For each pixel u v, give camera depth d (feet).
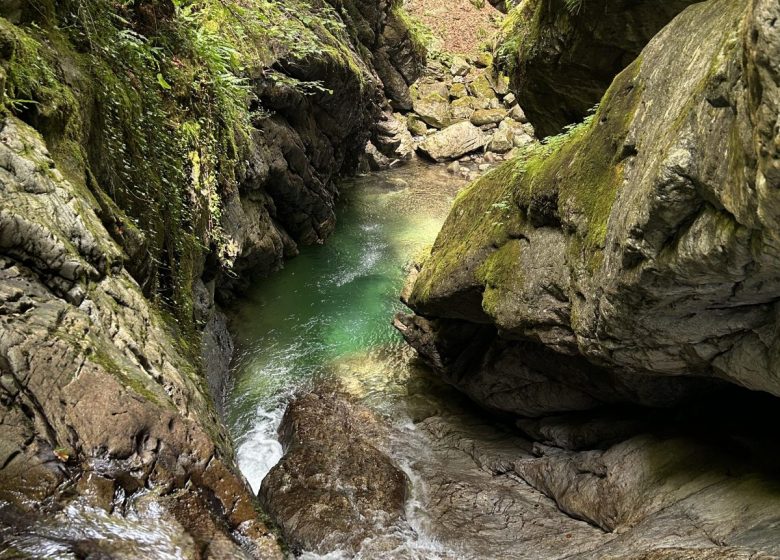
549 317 14.47
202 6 23.04
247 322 28.81
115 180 13.94
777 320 8.80
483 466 19.51
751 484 11.28
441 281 19.45
